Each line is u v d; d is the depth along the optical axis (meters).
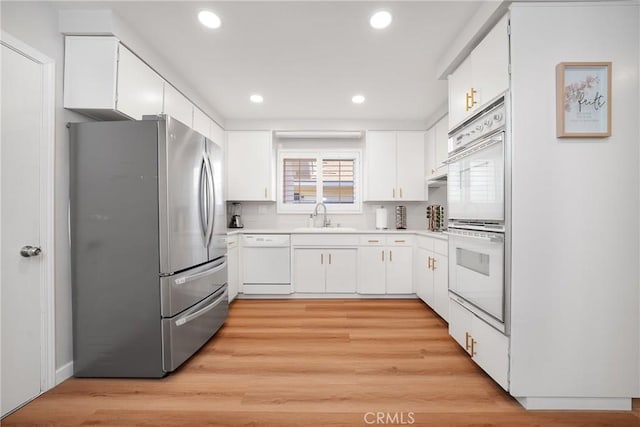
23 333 1.63
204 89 2.98
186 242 2.06
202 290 2.28
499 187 1.64
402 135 3.95
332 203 4.29
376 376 1.91
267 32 2.07
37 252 1.66
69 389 1.76
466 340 2.08
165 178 1.85
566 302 1.57
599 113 1.54
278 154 4.27
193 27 2.02
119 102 1.93
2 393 1.54
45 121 1.76
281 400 1.67
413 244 3.66
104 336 1.88
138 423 1.49
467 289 2.04
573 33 1.56
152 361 1.87
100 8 1.84
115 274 1.87
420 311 3.19
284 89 2.98
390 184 3.95
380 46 2.23
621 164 1.56
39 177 1.73
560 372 1.58
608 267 1.57
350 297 3.71
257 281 3.69
